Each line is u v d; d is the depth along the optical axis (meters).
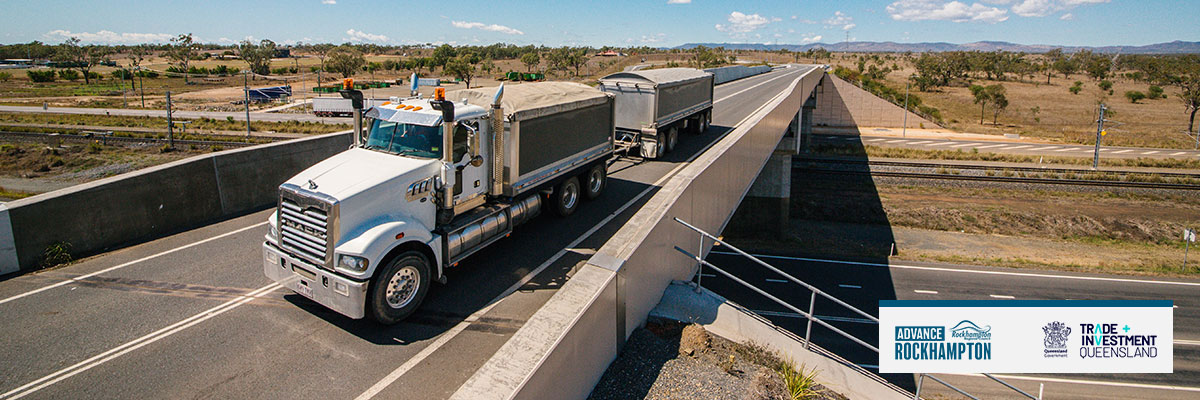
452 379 6.53
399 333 7.52
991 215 35.00
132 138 48.78
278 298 8.59
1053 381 16.66
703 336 7.96
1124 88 108.69
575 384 6.15
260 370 6.65
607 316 6.89
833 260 26.75
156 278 9.27
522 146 9.89
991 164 46.47
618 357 7.37
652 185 15.05
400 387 6.36
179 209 11.97
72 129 52.44
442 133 8.23
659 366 7.27
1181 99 85.19
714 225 12.70
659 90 17.89
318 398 6.15
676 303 8.98
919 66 124.62
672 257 9.55
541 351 5.44
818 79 49.72
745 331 8.72
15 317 7.84
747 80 61.41
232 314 8.05
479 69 120.81
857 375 9.02
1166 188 38.38
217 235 11.55
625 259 7.39
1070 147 55.34
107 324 7.69
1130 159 47.75
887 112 71.19
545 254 10.16
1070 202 37.56
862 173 42.56
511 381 4.99
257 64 131.25
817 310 21.09
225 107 76.38
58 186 33.81
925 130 67.88
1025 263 26.30
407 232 7.60
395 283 7.55
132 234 11.11
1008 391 16.08
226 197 12.97
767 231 31.39
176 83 117.00
